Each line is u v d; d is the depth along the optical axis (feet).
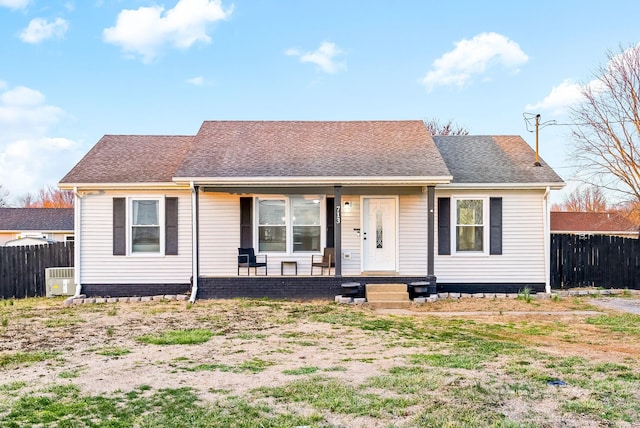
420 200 43.96
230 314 34.50
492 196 44.83
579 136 79.15
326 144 47.96
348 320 32.12
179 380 18.08
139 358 21.71
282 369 19.77
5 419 14.02
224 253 44.04
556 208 155.94
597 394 16.49
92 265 44.68
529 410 14.93
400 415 14.48
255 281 42.34
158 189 44.83
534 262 44.83
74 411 14.74
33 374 19.02
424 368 19.79
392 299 40.16
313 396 16.10
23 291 48.34
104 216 44.83
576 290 46.98
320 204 44.62
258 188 42.42
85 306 39.40
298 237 44.73
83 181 43.96
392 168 41.83
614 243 49.55
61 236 107.24
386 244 44.45
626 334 28.27
